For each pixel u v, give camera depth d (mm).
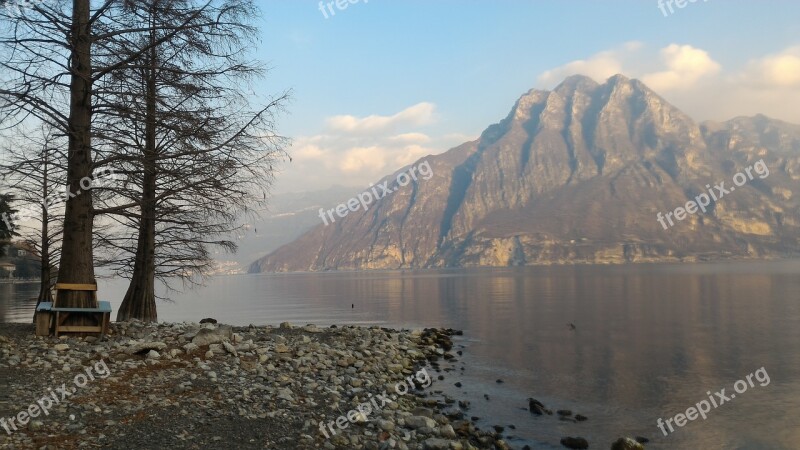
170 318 51750
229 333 15398
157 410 9672
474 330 38250
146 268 20875
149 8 14336
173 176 15906
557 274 177000
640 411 16062
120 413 9359
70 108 14219
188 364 12586
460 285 122500
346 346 20062
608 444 12977
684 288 91750
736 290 84188
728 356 26453
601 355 26516
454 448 10633
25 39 13000
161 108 15391
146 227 20906
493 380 19828
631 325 40906
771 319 44469
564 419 14891
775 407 16641
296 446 9086
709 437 13836
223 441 8797
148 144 17734
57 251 24438
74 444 8000
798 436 13922
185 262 22938
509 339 32719
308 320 49219
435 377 19422
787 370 22656
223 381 11844
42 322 14047
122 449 7988
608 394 18125
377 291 108188
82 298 14344
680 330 37562
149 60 15000
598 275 158750
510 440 12898
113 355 12648
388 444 9953
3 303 63688
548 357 25734
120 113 14242
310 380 13680
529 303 66250
